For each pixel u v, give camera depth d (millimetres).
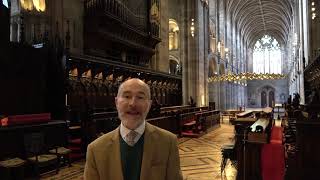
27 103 8664
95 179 1925
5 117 7141
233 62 48219
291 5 42812
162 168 1937
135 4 16672
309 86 18953
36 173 6781
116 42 15117
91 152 1965
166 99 20031
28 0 10352
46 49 9320
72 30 12133
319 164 6395
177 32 27719
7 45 8148
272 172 6070
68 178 7016
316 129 6406
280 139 6934
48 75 9367
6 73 8086
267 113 9930
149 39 18156
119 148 1931
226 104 40219
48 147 7879
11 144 6891
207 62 29203
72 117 10328
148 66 19344
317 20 17844
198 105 25422
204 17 28672
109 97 13703
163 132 2061
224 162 7516
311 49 17922
